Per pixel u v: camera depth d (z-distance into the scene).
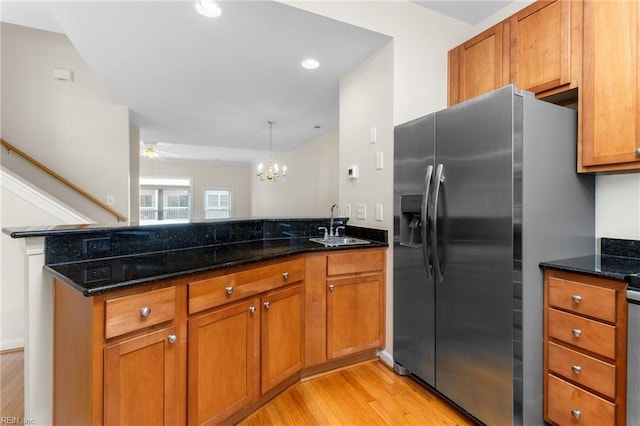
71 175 3.99
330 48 2.50
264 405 1.85
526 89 1.93
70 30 2.28
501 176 1.55
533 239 1.55
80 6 2.00
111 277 1.25
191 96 3.74
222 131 5.58
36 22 3.62
